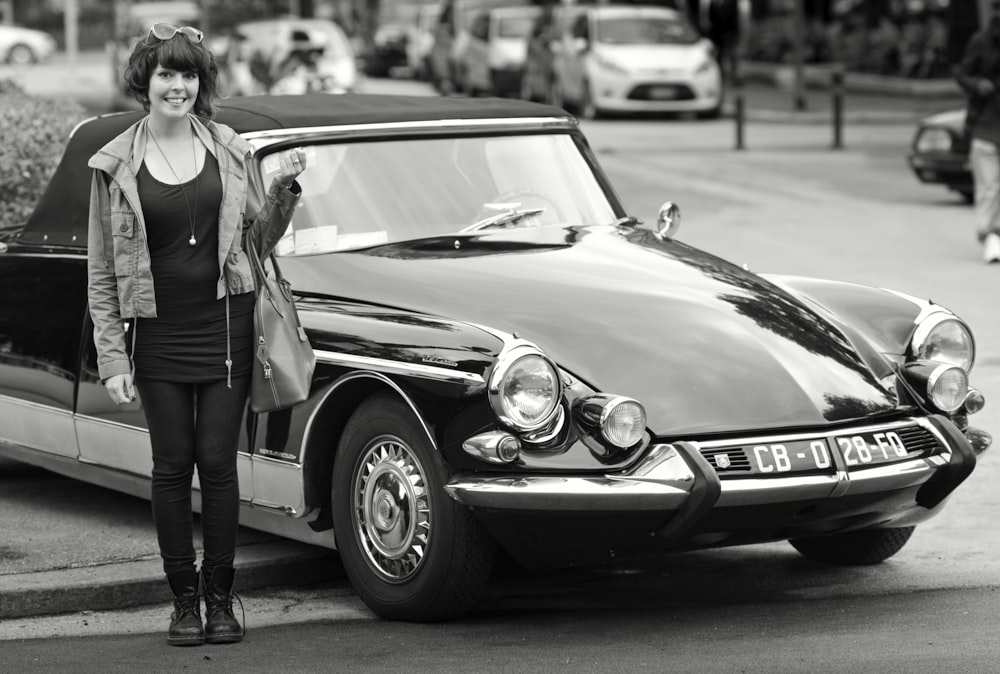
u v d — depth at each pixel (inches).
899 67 1596.9
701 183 885.8
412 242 285.1
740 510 238.4
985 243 622.2
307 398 249.8
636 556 244.7
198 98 236.4
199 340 235.3
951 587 271.9
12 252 315.9
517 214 297.1
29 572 271.6
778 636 242.2
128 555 283.1
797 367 258.1
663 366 249.9
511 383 235.0
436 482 240.7
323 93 316.5
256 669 229.0
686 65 1295.5
